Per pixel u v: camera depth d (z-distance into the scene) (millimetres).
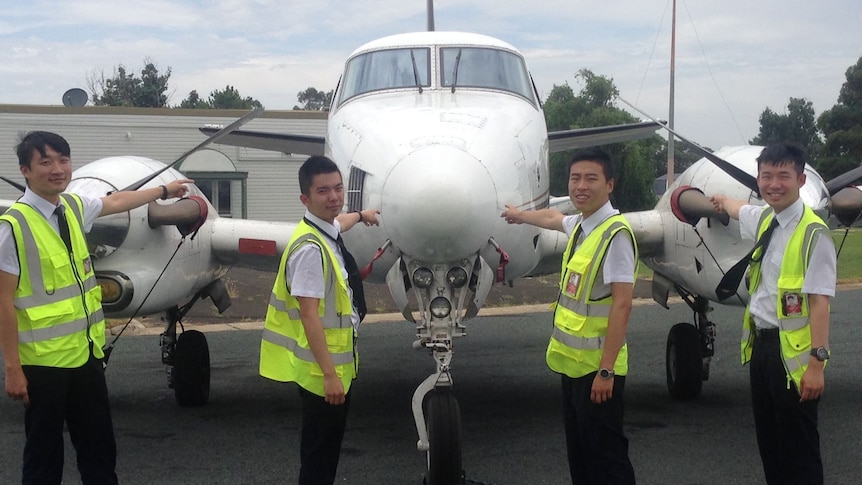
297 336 4316
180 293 7078
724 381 8961
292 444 6367
